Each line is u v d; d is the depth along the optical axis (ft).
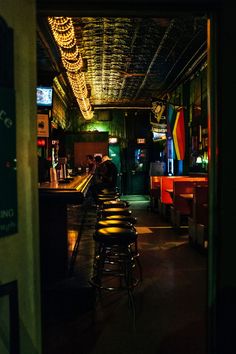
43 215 12.51
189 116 33.19
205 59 27.14
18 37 5.68
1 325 5.43
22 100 5.79
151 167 42.14
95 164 36.22
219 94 7.28
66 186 12.84
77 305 11.75
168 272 16.30
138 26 20.74
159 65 29.37
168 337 10.13
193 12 7.27
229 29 7.21
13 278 5.55
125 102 47.32
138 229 26.89
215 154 7.44
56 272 12.61
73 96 42.19
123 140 51.31
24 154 5.86
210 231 7.55
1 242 5.27
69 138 47.75
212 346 7.56
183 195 23.16
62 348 9.53
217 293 7.46
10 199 5.42
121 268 15.16
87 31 21.53
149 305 12.46
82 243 17.88
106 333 10.41
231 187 7.34
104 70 30.91
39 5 6.92
